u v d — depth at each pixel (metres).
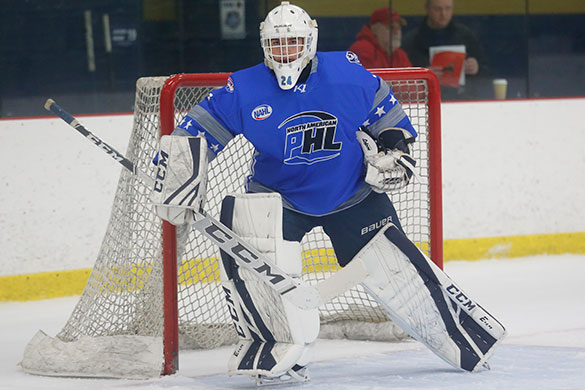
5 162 12.92
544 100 15.47
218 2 14.95
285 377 7.34
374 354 8.78
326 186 7.38
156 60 14.82
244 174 10.17
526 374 7.41
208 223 7.09
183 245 8.66
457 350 7.59
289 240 7.47
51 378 8.24
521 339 9.33
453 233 15.07
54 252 13.13
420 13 15.77
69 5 14.19
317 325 7.30
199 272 9.77
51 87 14.29
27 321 11.52
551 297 12.08
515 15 16.00
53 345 8.58
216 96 7.32
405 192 10.20
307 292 6.98
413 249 7.55
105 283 9.09
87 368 8.17
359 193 7.56
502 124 15.29
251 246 6.99
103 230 13.41
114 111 14.64
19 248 12.96
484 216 15.23
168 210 7.17
